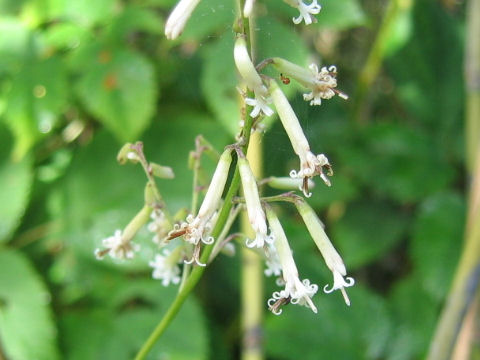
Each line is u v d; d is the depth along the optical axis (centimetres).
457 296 13
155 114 17
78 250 17
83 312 17
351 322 18
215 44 15
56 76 16
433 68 22
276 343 17
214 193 8
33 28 17
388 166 20
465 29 22
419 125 22
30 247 17
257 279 15
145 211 10
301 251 18
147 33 19
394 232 20
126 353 16
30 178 17
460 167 21
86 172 17
